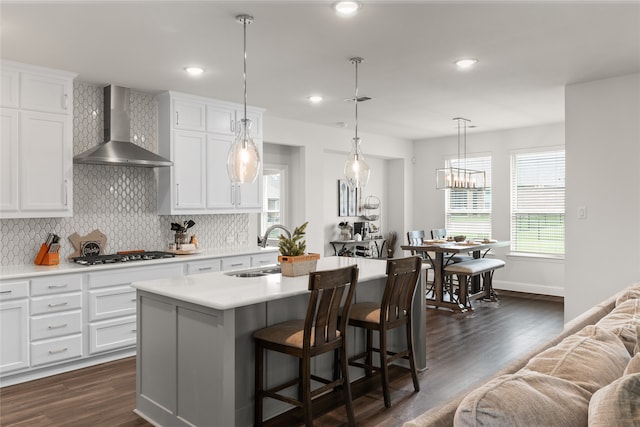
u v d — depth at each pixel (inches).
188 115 194.1
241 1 108.3
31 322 143.8
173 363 111.4
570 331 81.9
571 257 185.5
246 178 126.4
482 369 151.6
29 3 108.1
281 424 115.3
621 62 156.1
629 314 74.7
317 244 268.7
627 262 173.5
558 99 207.6
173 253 189.5
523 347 174.2
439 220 324.5
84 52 141.6
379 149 309.6
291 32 127.2
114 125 176.9
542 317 221.5
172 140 188.4
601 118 177.3
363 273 135.8
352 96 199.9
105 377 147.0
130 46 136.9
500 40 134.7
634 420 35.1
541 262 278.8
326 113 236.7
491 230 299.4
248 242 234.8
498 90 191.6
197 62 152.3
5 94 147.5
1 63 146.3
